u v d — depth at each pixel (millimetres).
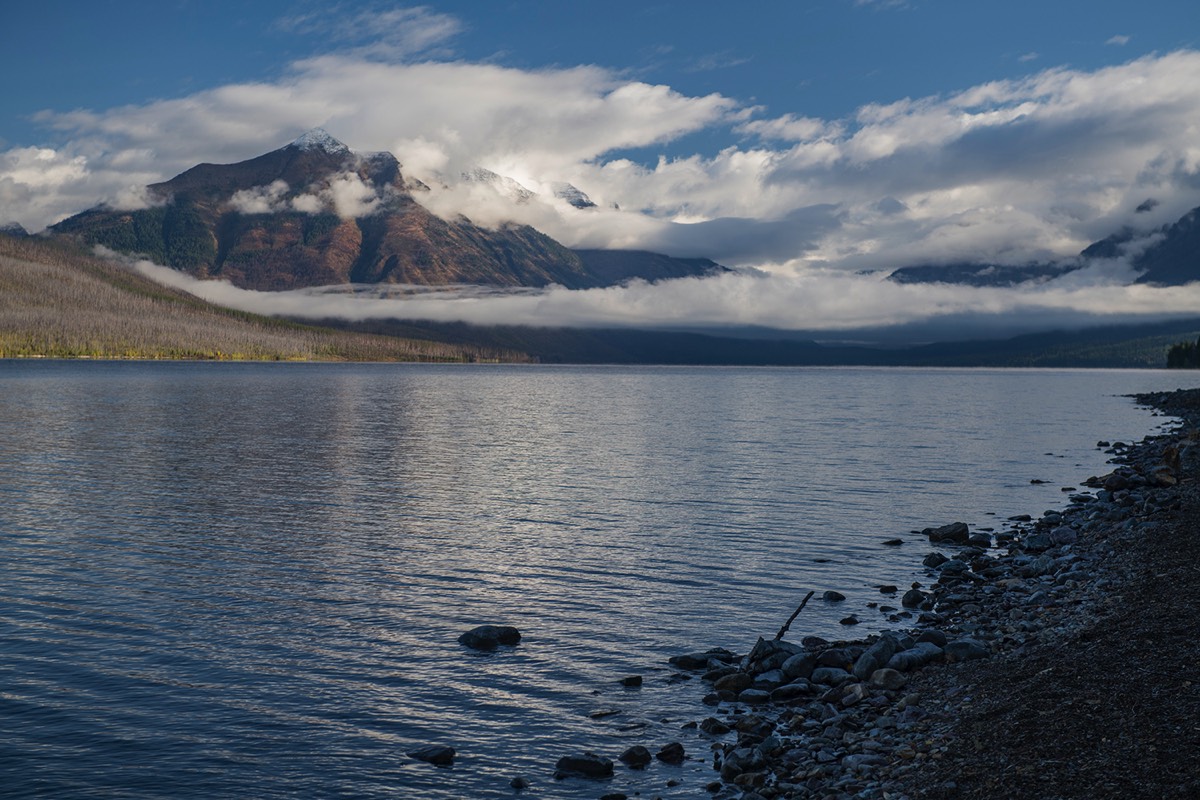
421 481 59094
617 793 17078
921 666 23141
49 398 141000
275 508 48250
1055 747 15602
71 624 27156
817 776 16797
